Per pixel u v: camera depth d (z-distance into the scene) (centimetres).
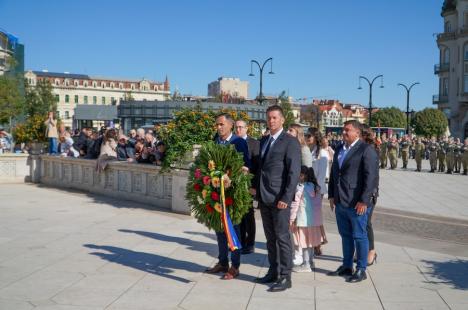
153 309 473
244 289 539
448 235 841
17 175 1631
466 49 5116
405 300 504
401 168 2775
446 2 5641
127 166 1184
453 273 602
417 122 5450
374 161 565
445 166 2636
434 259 670
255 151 669
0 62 3978
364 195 557
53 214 999
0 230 836
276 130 550
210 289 537
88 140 1518
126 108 4094
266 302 496
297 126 670
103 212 1025
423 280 573
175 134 1004
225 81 15238
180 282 561
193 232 828
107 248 714
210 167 556
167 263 639
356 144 580
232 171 561
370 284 559
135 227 867
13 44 4403
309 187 608
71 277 573
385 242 779
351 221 576
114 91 11562
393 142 2652
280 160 538
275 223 542
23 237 783
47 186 1523
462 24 5206
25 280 559
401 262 653
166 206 1075
